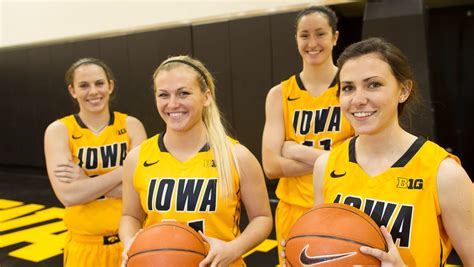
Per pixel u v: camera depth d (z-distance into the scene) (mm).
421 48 4473
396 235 1337
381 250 1270
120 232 1794
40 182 7879
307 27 2275
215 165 1727
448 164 1332
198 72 1744
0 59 8742
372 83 1354
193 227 1682
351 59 1392
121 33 7172
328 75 2344
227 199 1697
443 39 5461
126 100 7254
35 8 8625
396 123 1419
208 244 1594
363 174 1454
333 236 1268
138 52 7016
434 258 1323
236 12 6176
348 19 5914
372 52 1370
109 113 2504
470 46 5316
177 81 1674
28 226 5191
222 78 6258
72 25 8219
